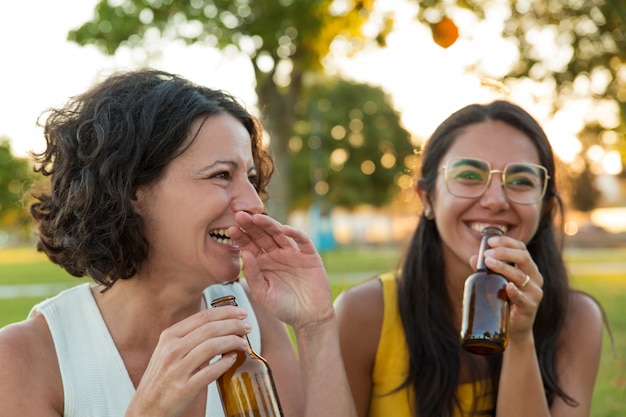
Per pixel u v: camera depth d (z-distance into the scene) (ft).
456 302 8.86
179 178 6.06
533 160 8.24
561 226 8.98
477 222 8.18
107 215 6.08
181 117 6.05
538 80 25.68
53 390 6.25
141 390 5.41
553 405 8.61
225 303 5.79
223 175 6.20
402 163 145.28
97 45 39.68
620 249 100.37
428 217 8.70
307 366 6.77
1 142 80.53
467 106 8.48
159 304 6.51
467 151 8.18
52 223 6.34
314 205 124.98
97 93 6.35
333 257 79.66
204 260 6.19
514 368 7.49
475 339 6.87
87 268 6.23
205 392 6.64
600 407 13.00
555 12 25.11
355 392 8.86
